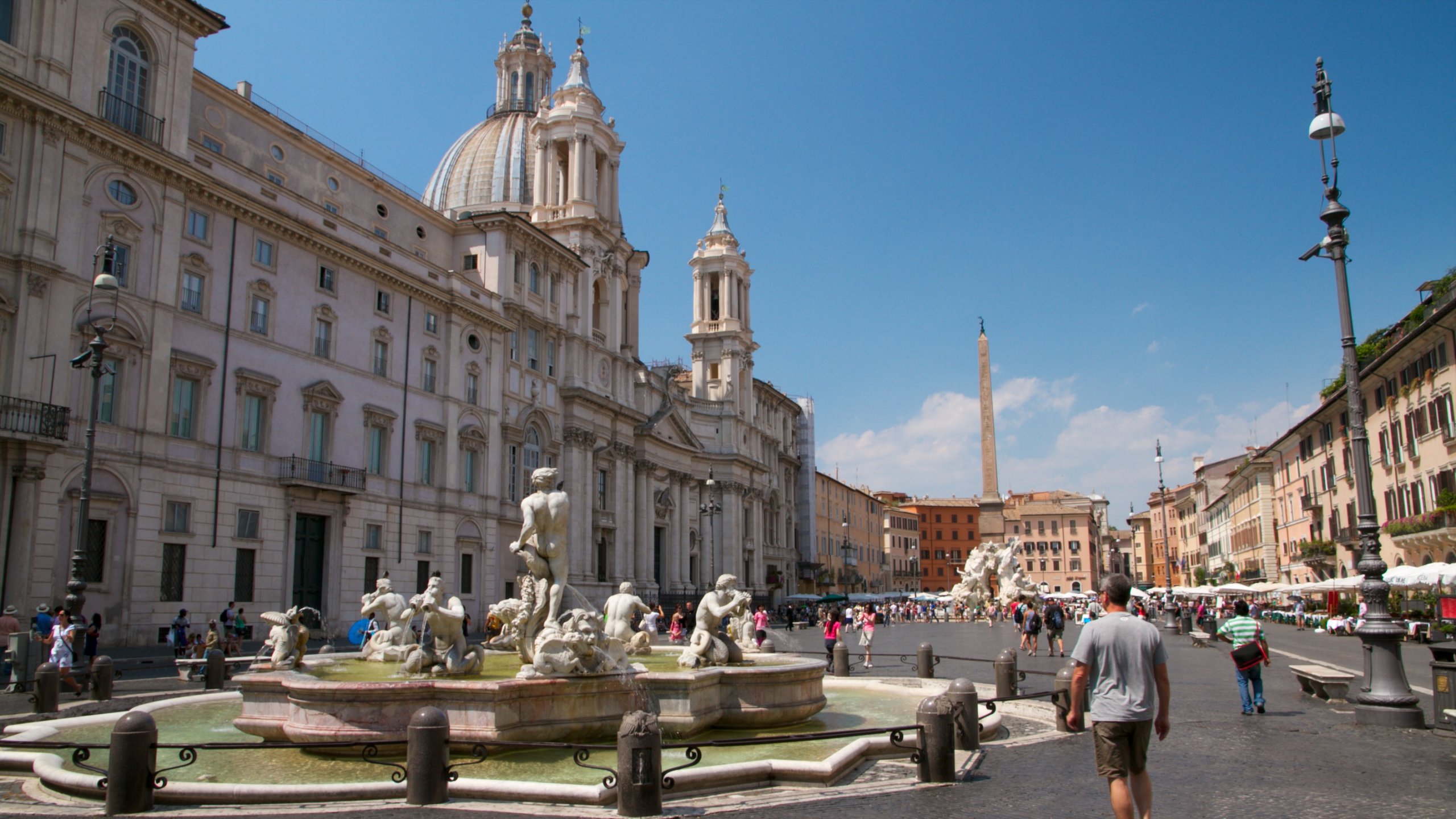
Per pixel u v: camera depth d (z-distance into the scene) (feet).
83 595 73.05
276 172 144.66
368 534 136.98
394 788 33.58
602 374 211.82
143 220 105.19
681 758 40.98
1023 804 32.50
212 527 111.65
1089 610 193.16
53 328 94.53
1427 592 149.18
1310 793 33.81
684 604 221.87
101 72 102.17
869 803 32.96
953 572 527.40
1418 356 148.56
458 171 273.33
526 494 176.86
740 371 307.37
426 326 153.38
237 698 60.13
